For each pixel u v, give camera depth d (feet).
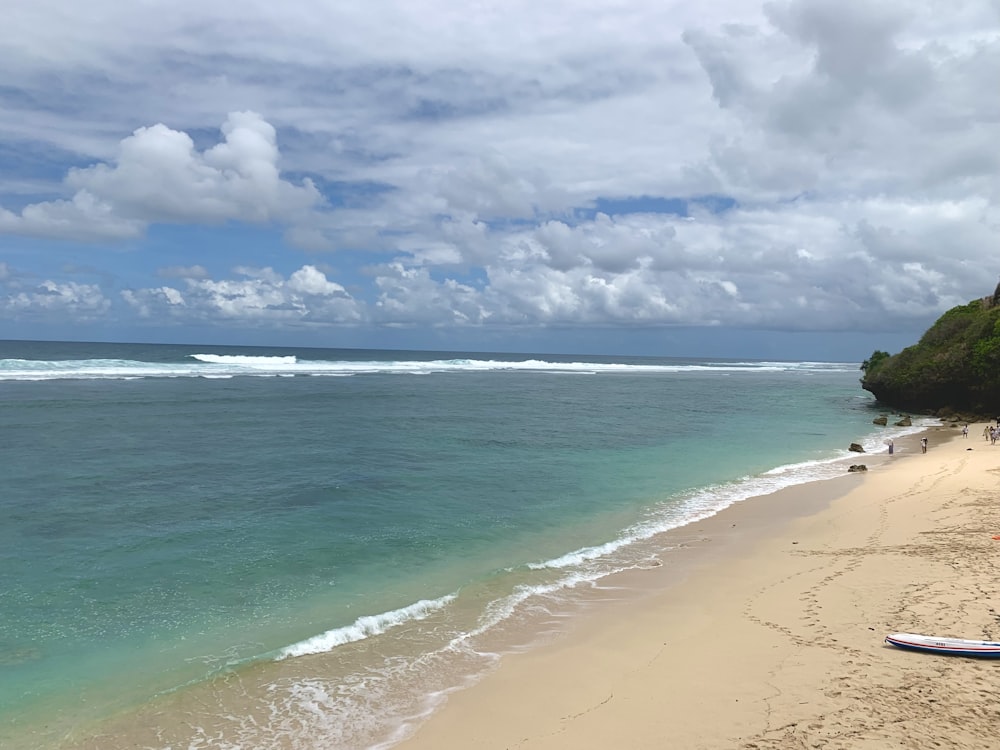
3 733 25.41
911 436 126.31
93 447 84.89
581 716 26.08
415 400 170.30
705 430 130.41
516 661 31.71
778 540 53.36
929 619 32.76
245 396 157.69
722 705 25.93
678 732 24.09
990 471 76.64
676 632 34.78
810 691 26.27
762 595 39.68
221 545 49.24
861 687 26.21
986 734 22.24
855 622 33.53
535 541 53.06
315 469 77.41
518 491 70.69
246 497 63.46
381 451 91.61
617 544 52.37
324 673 30.50
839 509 63.67
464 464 84.74
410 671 30.71
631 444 108.37
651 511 63.67
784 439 120.06
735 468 88.12
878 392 201.46
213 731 25.70
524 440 107.76
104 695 28.35
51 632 34.37
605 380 317.42
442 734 25.26
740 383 324.80
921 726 22.94
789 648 31.01
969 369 160.97
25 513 55.06
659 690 27.78
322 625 36.17
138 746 24.64
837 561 45.47
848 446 111.75
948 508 58.85
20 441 86.89
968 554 43.62
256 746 24.63
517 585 42.70
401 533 53.93
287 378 230.89
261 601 39.32
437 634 34.96
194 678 29.96
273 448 90.27
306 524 55.36
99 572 42.93
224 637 34.40
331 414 130.93
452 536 53.62
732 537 54.49
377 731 25.66
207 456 82.53
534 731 25.22
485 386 238.48
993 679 26.37
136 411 120.78
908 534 51.11
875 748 21.70
